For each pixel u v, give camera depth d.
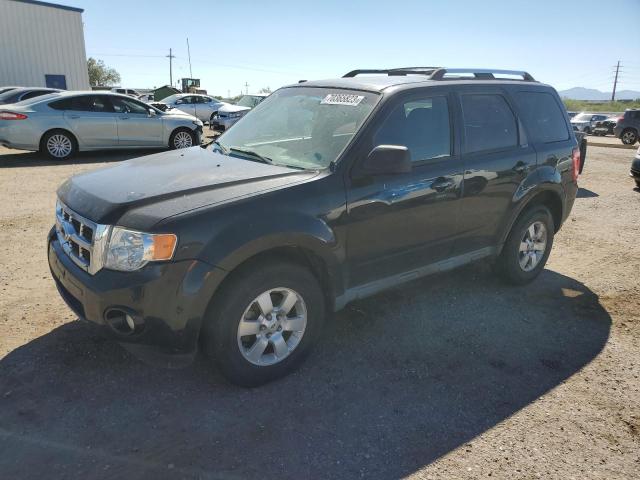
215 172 3.29
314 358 3.50
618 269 5.47
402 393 3.15
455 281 4.96
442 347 3.71
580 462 2.62
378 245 3.50
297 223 2.99
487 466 2.57
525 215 4.60
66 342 3.51
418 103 3.72
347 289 3.46
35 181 8.99
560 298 4.66
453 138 3.92
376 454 2.62
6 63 23.00
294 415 2.90
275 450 2.62
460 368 3.45
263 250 2.90
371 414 2.94
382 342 3.75
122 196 2.91
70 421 2.76
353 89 3.79
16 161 11.45
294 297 3.15
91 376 3.16
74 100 11.84
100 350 3.43
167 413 2.87
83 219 2.91
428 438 2.76
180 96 24.66
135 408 2.89
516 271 4.72
